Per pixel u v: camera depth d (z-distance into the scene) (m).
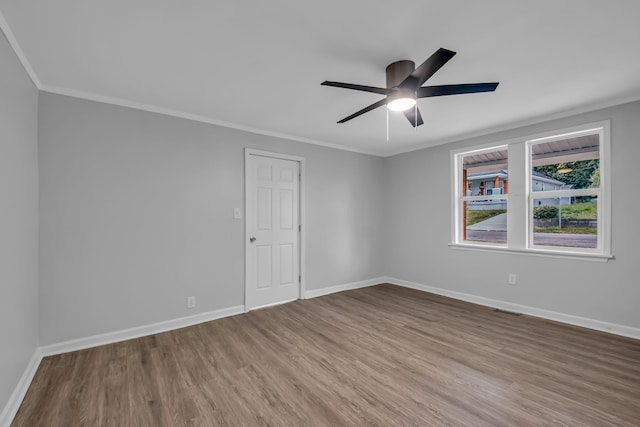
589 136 3.21
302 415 1.79
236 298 3.65
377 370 2.30
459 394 1.99
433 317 3.49
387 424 1.71
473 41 1.94
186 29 1.82
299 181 4.32
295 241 4.27
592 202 3.19
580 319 3.17
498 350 2.62
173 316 3.18
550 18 1.71
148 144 3.06
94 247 2.76
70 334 2.63
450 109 3.16
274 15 1.69
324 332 3.06
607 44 1.97
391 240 5.24
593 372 2.24
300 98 2.88
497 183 4.02
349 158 4.87
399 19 1.73
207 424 1.72
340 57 2.14
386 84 2.36
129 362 2.43
